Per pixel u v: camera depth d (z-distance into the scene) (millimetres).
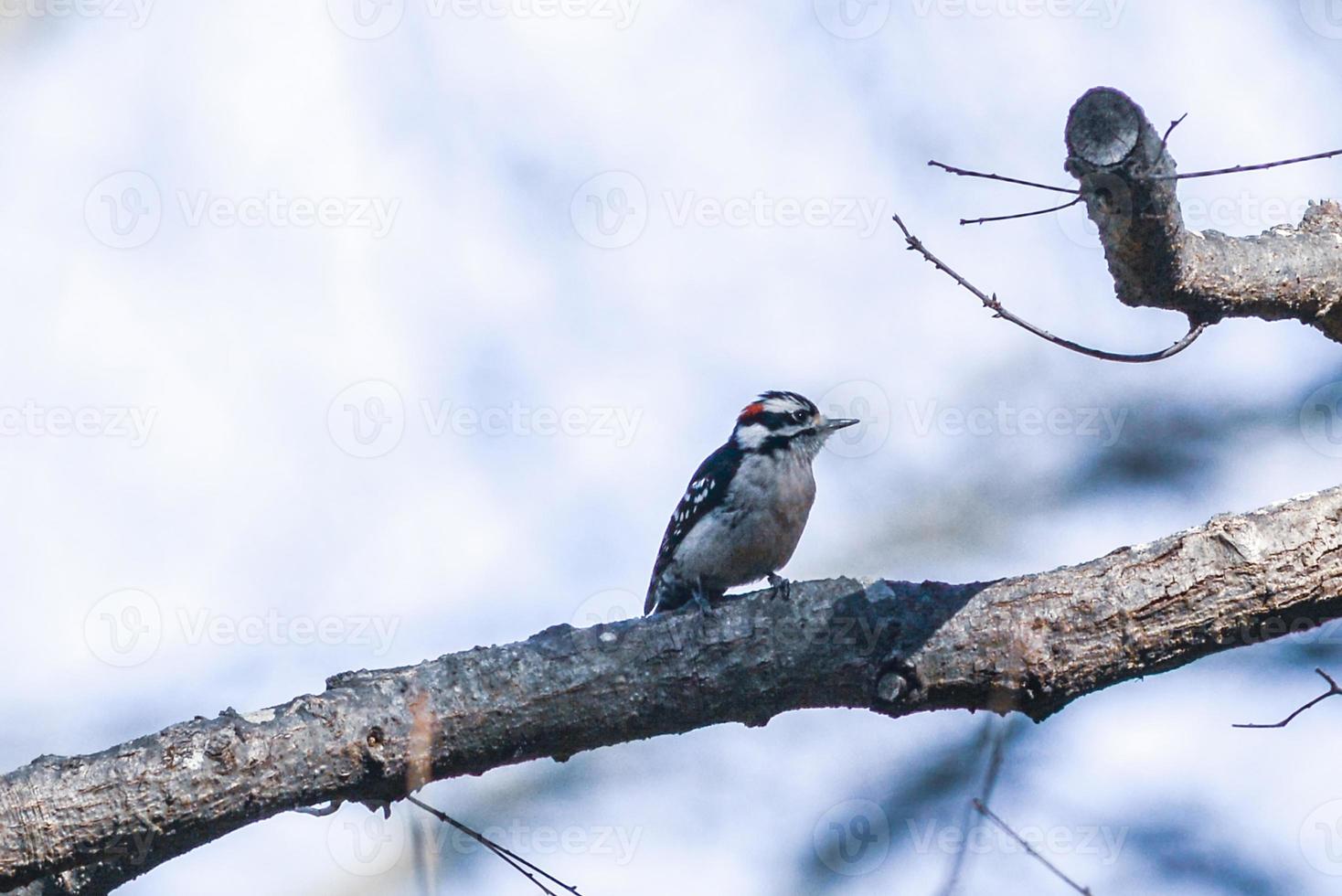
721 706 10359
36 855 9398
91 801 9438
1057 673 9914
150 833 9523
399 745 9859
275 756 9680
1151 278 10266
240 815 9680
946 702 10195
